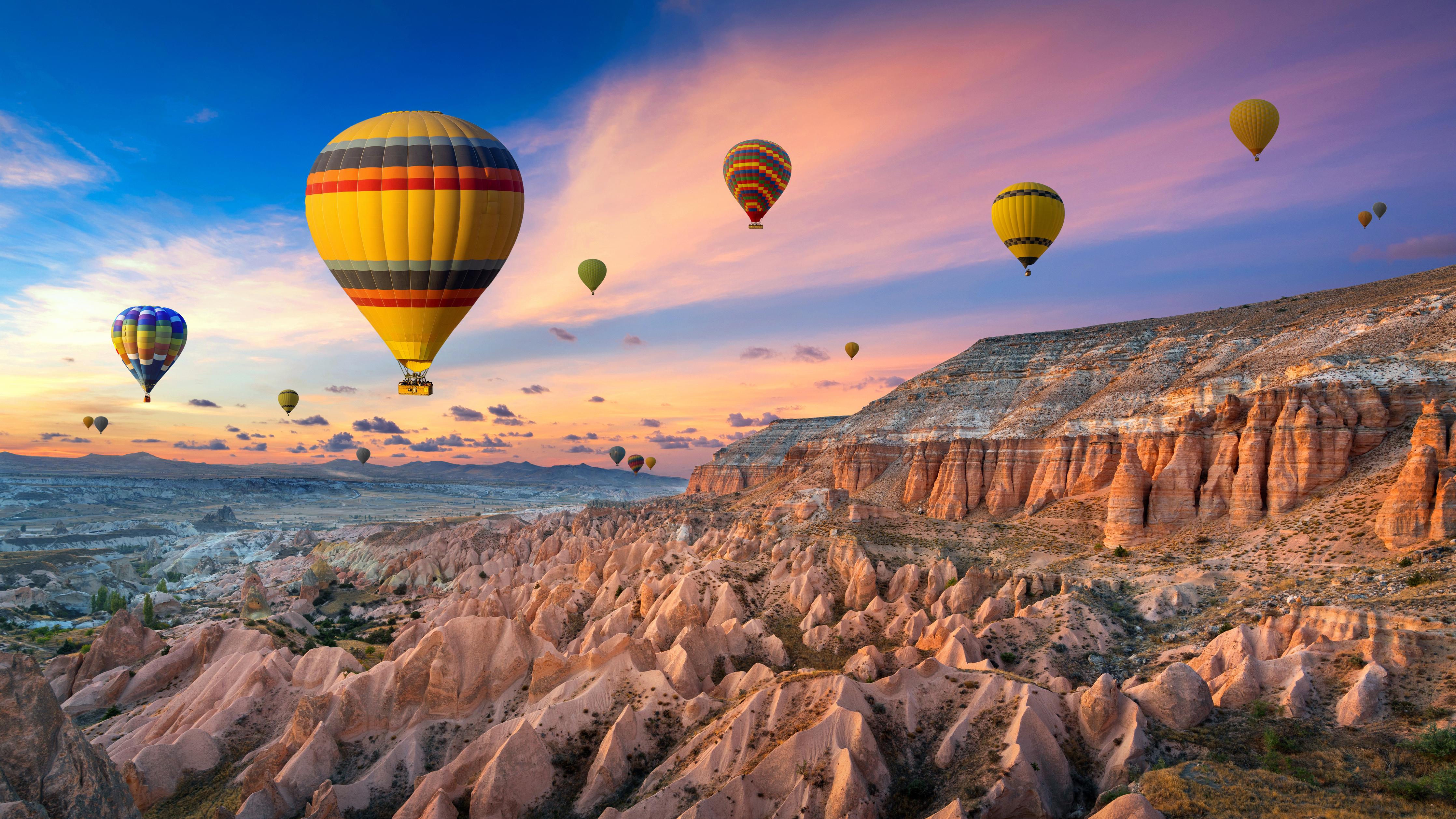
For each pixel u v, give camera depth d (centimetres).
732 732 4788
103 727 6750
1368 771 3641
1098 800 3691
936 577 8406
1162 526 9219
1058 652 6419
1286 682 4725
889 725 4741
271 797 5109
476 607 9944
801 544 9794
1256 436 8831
